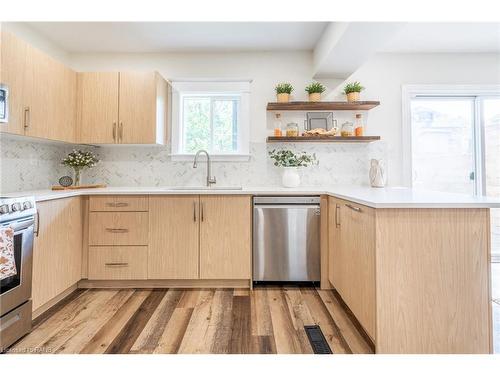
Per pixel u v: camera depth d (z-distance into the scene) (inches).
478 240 60.4
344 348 66.9
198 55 128.9
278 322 79.1
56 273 87.2
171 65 128.8
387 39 92.4
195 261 102.0
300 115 128.7
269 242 103.4
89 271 101.3
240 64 128.5
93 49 125.6
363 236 67.7
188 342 69.6
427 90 130.5
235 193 102.0
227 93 129.9
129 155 128.4
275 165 126.0
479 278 60.2
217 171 129.0
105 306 89.0
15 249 69.9
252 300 93.5
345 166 128.6
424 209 60.5
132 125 113.4
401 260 60.2
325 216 102.9
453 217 60.4
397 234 60.2
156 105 113.8
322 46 111.5
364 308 67.2
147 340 70.4
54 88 99.7
